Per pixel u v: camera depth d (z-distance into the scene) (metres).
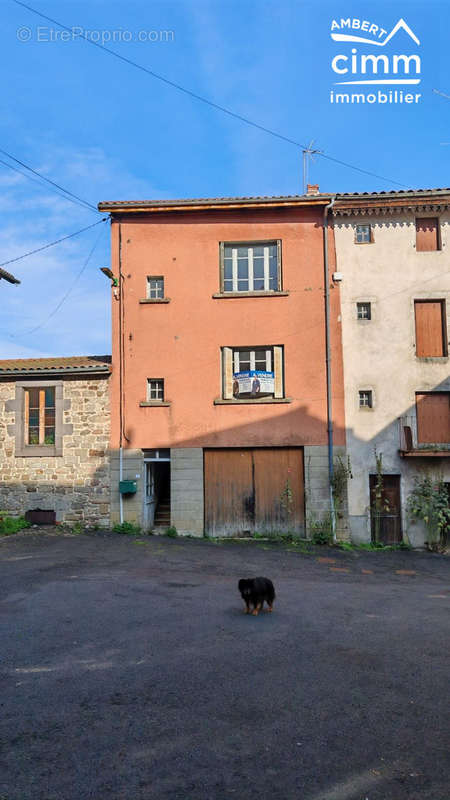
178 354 15.82
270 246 16.19
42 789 3.44
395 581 11.21
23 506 15.52
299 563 12.56
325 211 15.75
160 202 15.90
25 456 15.62
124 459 15.53
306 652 6.01
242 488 15.60
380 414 15.49
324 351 15.66
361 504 15.29
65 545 13.09
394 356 15.63
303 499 15.45
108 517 15.37
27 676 5.22
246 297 15.88
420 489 15.20
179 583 9.61
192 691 4.90
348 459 15.32
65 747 3.94
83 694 4.82
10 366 16.19
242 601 8.41
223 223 16.12
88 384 15.77
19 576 9.70
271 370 15.84
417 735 4.15
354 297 15.80
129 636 6.45
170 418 15.64
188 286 16.00
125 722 4.32
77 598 8.20
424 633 6.88
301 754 3.87
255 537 15.36
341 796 3.38
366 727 4.27
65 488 15.51
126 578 9.79
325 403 15.51
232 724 4.30
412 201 15.62
